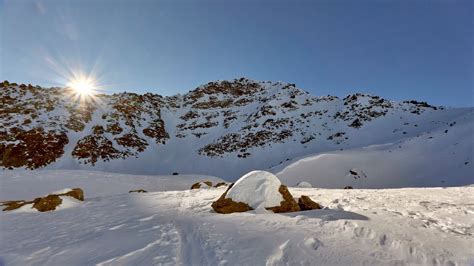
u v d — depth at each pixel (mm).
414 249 5211
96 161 62469
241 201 9109
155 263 4797
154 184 31266
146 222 7961
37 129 62594
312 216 7473
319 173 46656
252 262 4785
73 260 5109
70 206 12203
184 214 8922
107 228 7492
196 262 4812
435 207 9055
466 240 5727
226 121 100938
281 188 9555
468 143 43438
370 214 7586
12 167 51688
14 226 8430
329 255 5062
